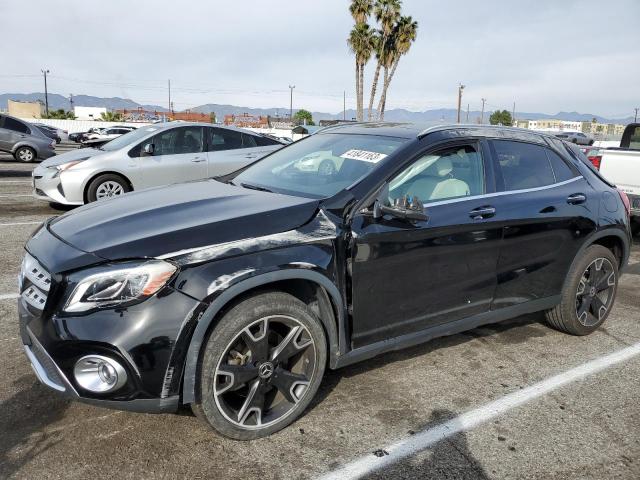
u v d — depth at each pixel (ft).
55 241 9.19
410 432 9.75
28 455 8.65
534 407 10.78
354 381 11.56
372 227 10.06
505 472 8.76
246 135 31.94
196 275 8.32
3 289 16.01
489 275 12.03
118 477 8.23
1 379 10.89
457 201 11.45
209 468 8.53
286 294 9.21
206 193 11.32
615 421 10.38
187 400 8.44
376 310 10.37
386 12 109.91
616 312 16.69
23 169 51.55
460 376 11.98
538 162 13.55
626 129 30.07
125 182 28.37
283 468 8.61
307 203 10.05
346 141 12.62
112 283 8.12
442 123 12.75
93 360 8.03
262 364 9.11
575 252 13.74
